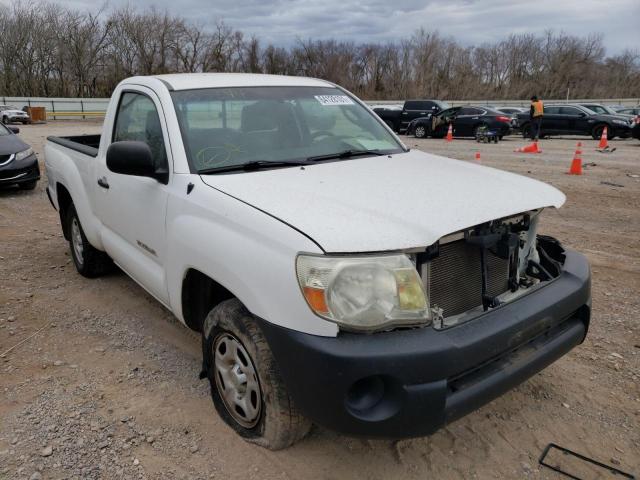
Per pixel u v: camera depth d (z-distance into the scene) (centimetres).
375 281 212
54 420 291
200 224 270
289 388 225
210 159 306
